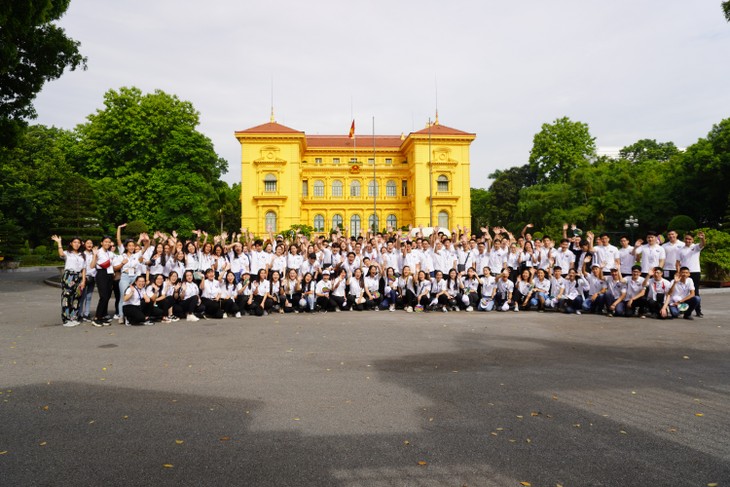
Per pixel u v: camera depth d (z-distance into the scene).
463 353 8.09
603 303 13.27
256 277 14.45
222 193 60.53
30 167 43.72
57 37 20.17
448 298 14.18
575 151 60.03
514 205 72.94
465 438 4.47
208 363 7.34
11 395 5.71
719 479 3.68
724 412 5.18
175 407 5.31
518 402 5.50
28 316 12.52
